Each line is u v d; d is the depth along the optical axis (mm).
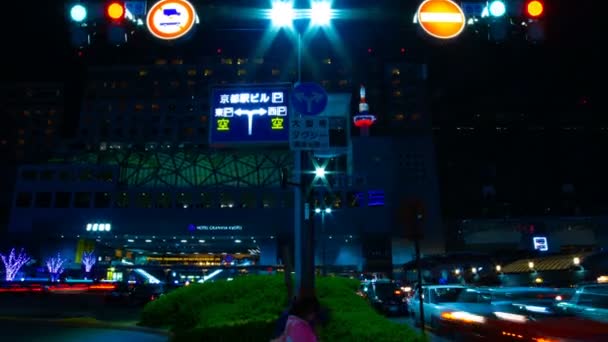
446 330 14438
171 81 119375
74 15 9992
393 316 25359
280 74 119875
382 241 91938
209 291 15969
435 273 63094
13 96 135375
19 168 98188
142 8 10227
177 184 100312
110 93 118938
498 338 10773
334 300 14055
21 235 94000
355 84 117250
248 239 96062
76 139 115625
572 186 114938
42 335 16328
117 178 97562
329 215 91250
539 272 52781
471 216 110250
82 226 93500
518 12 10477
